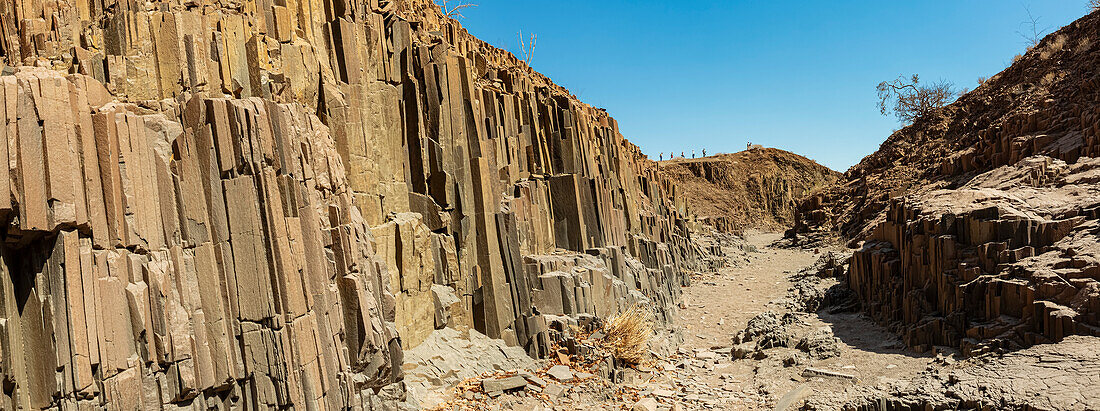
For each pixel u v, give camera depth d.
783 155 96.06
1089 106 29.47
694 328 22.44
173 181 8.45
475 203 16.28
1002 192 19.83
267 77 10.94
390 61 15.63
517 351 15.48
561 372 14.66
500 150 19.27
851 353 16.69
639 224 28.73
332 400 9.26
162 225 8.27
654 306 21.89
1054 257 14.79
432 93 16.20
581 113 24.00
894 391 12.80
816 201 49.81
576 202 21.14
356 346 9.99
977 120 40.81
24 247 7.16
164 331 7.84
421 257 14.20
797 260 35.78
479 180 16.34
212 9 10.72
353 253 10.45
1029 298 14.05
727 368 17.56
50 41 8.81
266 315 8.61
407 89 16.05
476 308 15.71
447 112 16.42
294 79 11.78
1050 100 32.81
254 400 8.59
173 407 7.91
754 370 17.00
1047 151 29.02
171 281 8.12
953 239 16.64
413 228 14.09
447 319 14.86
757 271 33.19
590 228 21.91
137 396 7.52
